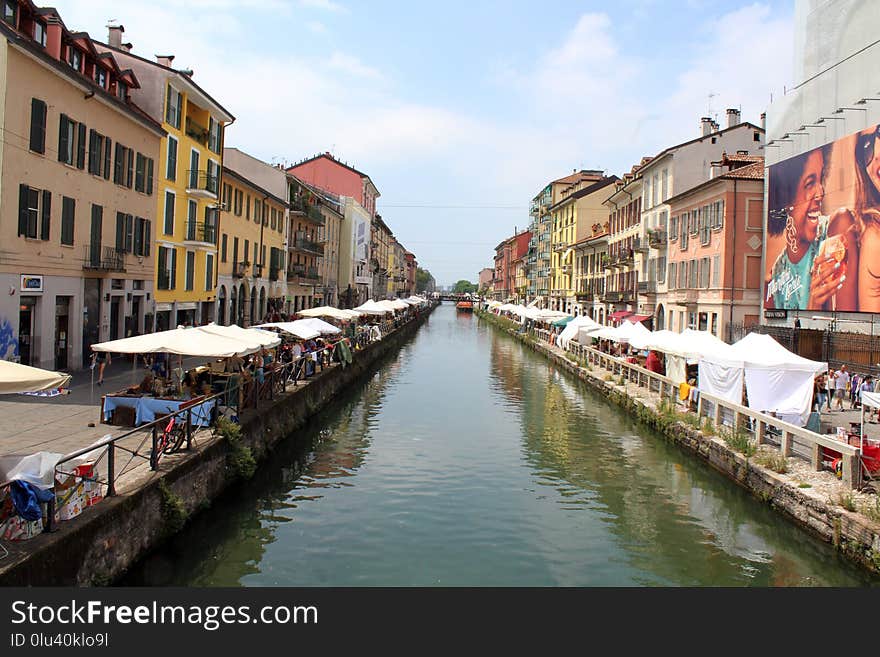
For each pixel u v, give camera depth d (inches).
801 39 1018.1
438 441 709.3
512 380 1232.2
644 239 1689.2
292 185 1889.8
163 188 1047.6
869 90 848.3
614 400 940.0
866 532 367.2
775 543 434.0
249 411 573.9
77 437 452.4
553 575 377.7
